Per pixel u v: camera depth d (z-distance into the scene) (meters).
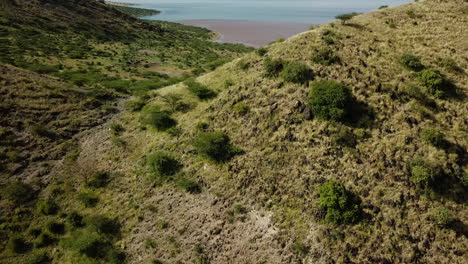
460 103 24.22
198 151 27.42
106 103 42.09
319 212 19.95
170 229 22.02
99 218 22.67
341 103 24.67
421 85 25.81
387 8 41.03
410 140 22.08
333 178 21.58
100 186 26.55
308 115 25.84
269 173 23.55
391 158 21.39
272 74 31.91
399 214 18.86
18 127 32.25
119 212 23.78
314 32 35.84
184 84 41.22
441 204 18.89
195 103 34.94
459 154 20.86
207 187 24.41
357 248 18.00
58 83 43.25
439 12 35.81
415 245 17.59
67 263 20.20
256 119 28.19
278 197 21.94
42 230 22.55
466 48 29.06
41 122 34.12
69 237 21.94
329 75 28.67
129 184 26.47
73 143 32.62
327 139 23.83
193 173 25.98
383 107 24.78
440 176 19.61
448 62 27.25
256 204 22.06
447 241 17.45
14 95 35.78
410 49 30.22
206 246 20.50
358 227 18.81
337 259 17.84
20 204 24.52
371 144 22.69
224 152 26.34
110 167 28.77
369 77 27.30
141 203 24.45
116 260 20.14
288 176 22.86
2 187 25.88
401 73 27.31
